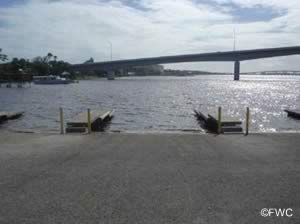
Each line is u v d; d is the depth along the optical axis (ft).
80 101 145.79
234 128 47.62
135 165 25.91
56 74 488.02
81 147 33.35
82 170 24.49
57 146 33.88
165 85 349.82
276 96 184.14
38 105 127.03
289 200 18.22
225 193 19.33
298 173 23.41
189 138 38.55
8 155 29.63
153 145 34.27
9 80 361.30
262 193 19.31
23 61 437.17
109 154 29.96
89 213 16.63
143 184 21.06
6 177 22.76
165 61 383.45
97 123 61.62
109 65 438.40
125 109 108.37
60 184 21.17
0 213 16.74
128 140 37.40
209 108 111.75
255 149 31.83
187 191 19.71
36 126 68.18
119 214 16.51
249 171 23.99
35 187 20.61
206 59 365.20
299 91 242.58
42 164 26.32
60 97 173.47
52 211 16.92
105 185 20.90
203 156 28.99
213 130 56.70
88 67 460.55
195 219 15.90
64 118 82.43
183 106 120.78
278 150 31.32
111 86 321.52
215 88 285.84
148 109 108.58
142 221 15.72
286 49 321.73
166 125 71.00
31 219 16.02
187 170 24.35
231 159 27.78
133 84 376.27
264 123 75.46
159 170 24.39
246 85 370.12
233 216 16.22
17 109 110.83
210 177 22.52
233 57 351.67
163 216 16.25
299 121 79.15
